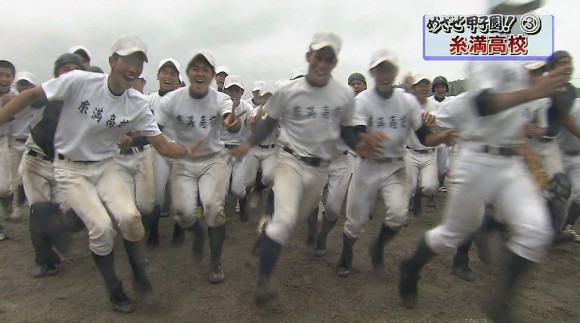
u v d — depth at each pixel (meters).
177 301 3.81
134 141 4.00
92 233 3.33
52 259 4.36
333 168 4.71
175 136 4.55
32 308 3.64
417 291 3.75
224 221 4.24
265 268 3.38
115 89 3.41
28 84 5.81
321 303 3.82
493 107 2.80
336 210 4.78
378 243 4.42
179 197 4.33
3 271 4.45
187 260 4.82
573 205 5.49
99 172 3.58
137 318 3.49
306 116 3.65
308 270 4.59
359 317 3.57
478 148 3.12
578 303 3.87
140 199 4.94
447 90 7.47
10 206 6.31
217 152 4.49
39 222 4.16
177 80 5.54
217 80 7.80
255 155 6.61
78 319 3.46
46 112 3.92
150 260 4.81
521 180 3.01
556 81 2.57
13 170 6.13
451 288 4.14
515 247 2.85
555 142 4.74
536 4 3.05
